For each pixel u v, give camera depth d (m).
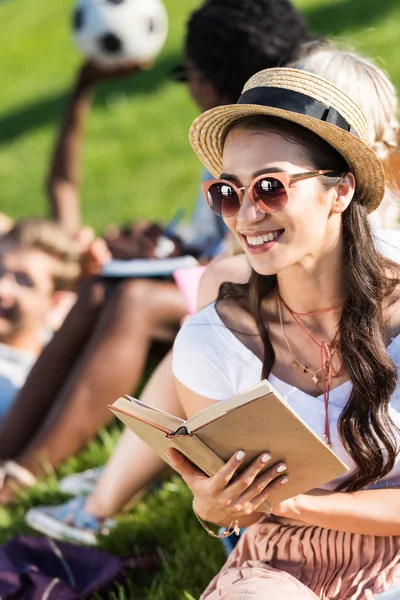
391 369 3.18
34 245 6.09
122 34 6.81
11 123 12.27
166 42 12.41
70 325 5.44
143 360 5.23
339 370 3.25
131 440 4.64
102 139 10.68
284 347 3.32
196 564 4.25
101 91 11.77
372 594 3.15
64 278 6.18
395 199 3.78
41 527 4.81
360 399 3.19
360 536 3.24
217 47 4.77
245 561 3.37
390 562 3.21
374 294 3.20
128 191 9.50
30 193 10.41
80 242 6.36
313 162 3.03
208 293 4.01
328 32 10.66
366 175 3.11
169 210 8.95
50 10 15.76
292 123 3.01
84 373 5.18
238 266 3.95
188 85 5.05
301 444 2.82
